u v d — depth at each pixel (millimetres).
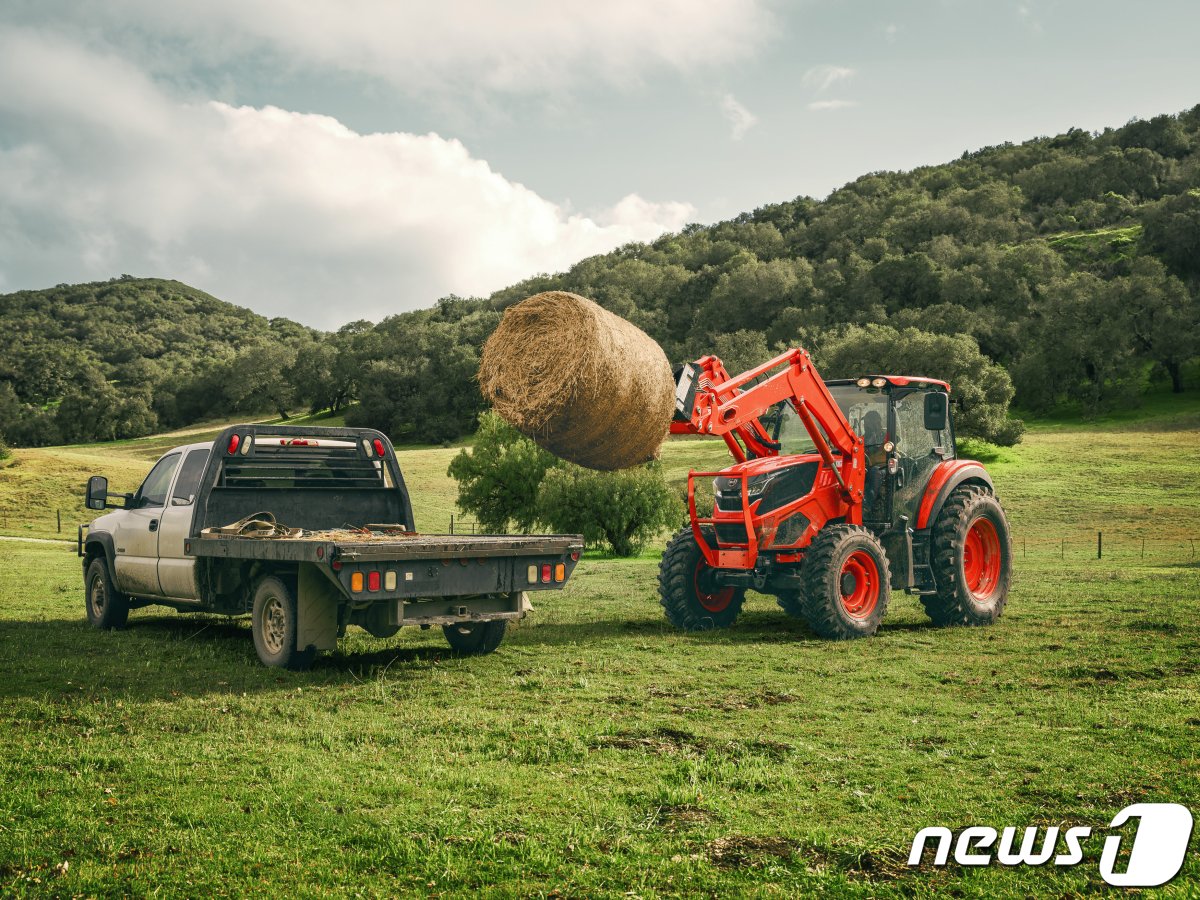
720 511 10508
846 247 163375
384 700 6770
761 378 10344
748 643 9648
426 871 3568
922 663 8312
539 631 10680
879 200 189125
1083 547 33062
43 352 148375
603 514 29000
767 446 11352
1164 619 10555
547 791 4594
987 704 6578
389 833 3953
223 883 3463
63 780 4695
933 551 10961
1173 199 137625
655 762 5121
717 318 139500
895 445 10883
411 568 7750
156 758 5121
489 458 34406
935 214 160000
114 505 10617
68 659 8391
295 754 5238
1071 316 94625
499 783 4688
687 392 9047
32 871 3545
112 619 10562
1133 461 57594
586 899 3346
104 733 5750
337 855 3740
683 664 8344
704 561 11016
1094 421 82688
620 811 4289
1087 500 46688
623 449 7906
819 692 7070
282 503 9680
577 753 5262
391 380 112375
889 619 11727
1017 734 5684
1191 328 92000
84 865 3600
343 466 10078
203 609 9312
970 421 64188
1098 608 11992
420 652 9047
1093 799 4418
